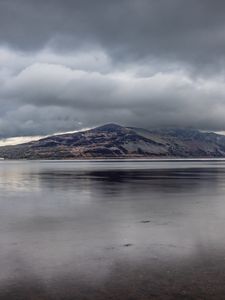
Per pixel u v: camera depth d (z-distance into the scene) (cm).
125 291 1161
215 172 10119
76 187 5144
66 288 1188
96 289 1179
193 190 4641
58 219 2498
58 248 1695
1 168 14788
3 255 1577
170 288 1183
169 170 11725
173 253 1598
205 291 1156
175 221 2392
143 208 3020
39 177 7894
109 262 1470
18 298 1110
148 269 1376
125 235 1967
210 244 1753
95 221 2409
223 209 2942
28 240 1859
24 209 2994
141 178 7356
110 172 10338
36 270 1370
